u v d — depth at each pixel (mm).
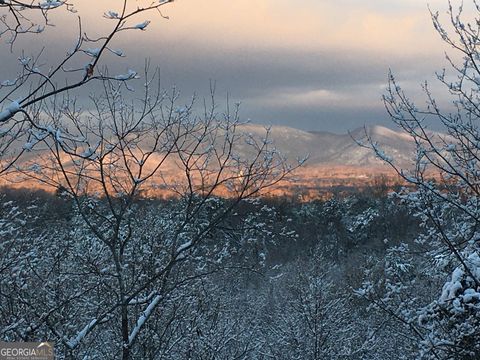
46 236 9523
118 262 7902
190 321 10414
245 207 8102
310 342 19016
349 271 25891
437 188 7895
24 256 8312
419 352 8273
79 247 9000
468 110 7410
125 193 8328
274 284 21859
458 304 7680
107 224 9117
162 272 7383
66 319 8742
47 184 7539
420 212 7965
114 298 8891
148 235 9109
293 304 19703
